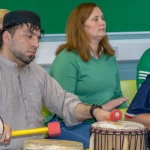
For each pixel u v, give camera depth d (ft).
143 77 12.46
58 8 14.82
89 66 11.98
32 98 8.86
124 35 15.62
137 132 7.57
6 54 8.64
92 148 7.73
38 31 8.62
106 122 8.00
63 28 14.93
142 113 8.84
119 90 12.66
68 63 11.80
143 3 15.71
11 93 8.56
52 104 9.30
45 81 9.23
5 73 8.60
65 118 9.20
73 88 11.80
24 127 8.63
